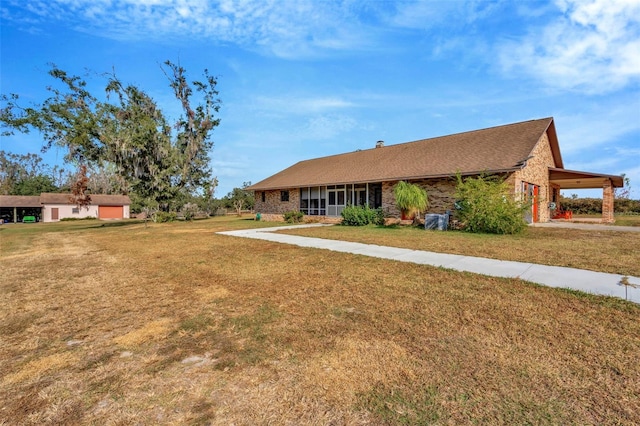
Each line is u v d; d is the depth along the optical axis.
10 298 4.82
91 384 2.49
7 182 53.91
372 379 2.46
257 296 4.62
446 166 14.53
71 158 21.70
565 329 3.28
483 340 3.08
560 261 6.39
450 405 2.13
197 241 11.18
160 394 2.33
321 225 17.16
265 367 2.69
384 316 3.74
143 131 21.34
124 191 25.16
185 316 3.92
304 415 2.07
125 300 4.62
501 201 11.45
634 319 3.48
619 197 27.19
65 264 7.57
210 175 28.91
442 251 7.81
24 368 2.75
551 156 17.86
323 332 3.35
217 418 2.05
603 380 2.38
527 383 2.37
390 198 16.77
